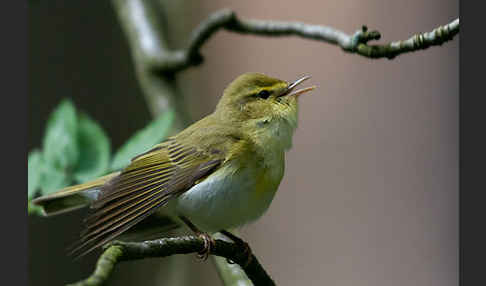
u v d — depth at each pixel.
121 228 6.62
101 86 12.74
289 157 13.34
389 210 12.77
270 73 13.76
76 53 12.70
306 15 13.55
